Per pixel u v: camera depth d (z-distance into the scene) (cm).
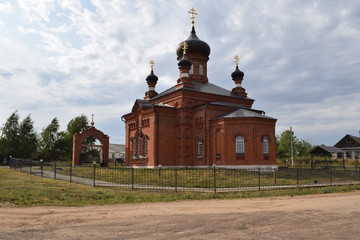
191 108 3659
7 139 7231
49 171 3312
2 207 1295
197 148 3547
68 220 1045
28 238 811
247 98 4203
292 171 3108
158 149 3531
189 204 1412
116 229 909
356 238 798
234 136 3209
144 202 1487
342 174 3044
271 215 1112
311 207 1294
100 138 4388
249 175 2658
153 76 4619
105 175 2739
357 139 7531
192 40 4375
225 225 951
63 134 7962
